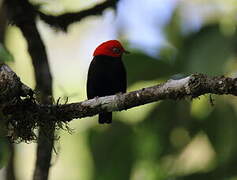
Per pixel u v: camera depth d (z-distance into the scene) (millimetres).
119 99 8578
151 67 10406
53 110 8922
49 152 11195
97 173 11023
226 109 10648
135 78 10477
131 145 11086
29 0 12023
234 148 10625
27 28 11758
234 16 10508
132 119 11508
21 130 9047
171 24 11719
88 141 11172
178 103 10961
